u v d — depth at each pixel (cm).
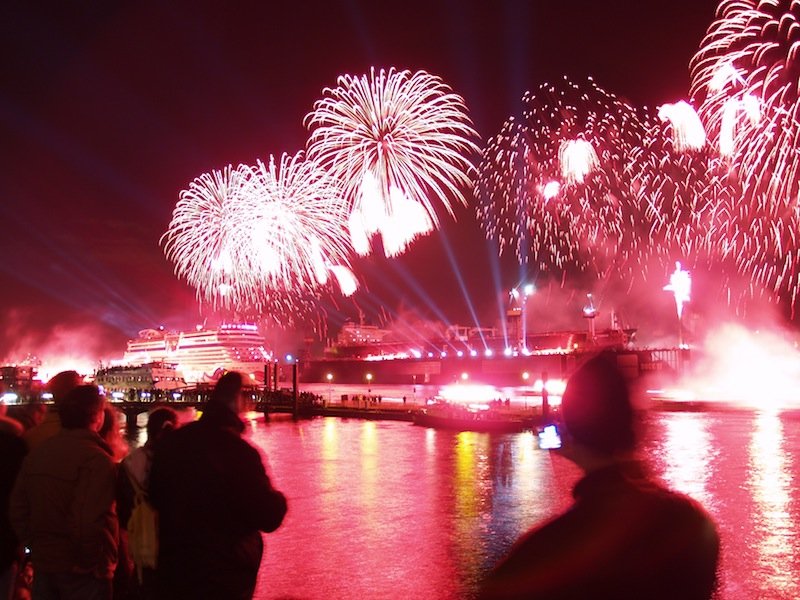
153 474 567
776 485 2994
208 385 11025
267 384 11050
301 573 1708
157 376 12119
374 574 1689
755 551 1875
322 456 4441
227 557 539
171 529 546
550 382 10769
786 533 2092
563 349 11875
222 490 541
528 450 4591
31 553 659
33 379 10531
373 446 5016
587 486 307
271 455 4528
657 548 287
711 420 6084
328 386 13925
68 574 646
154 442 693
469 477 3403
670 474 3312
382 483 3259
